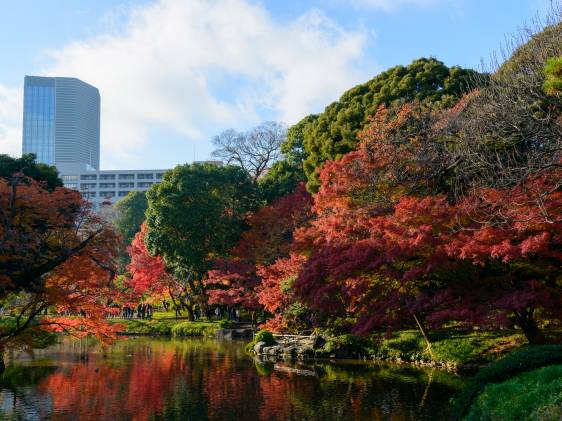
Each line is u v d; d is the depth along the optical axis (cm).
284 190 5219
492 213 1909
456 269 1984
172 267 5038
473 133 2089
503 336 2436
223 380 2212
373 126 2778
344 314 2988
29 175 2692
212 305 5384
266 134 6297
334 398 1797
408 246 1927
